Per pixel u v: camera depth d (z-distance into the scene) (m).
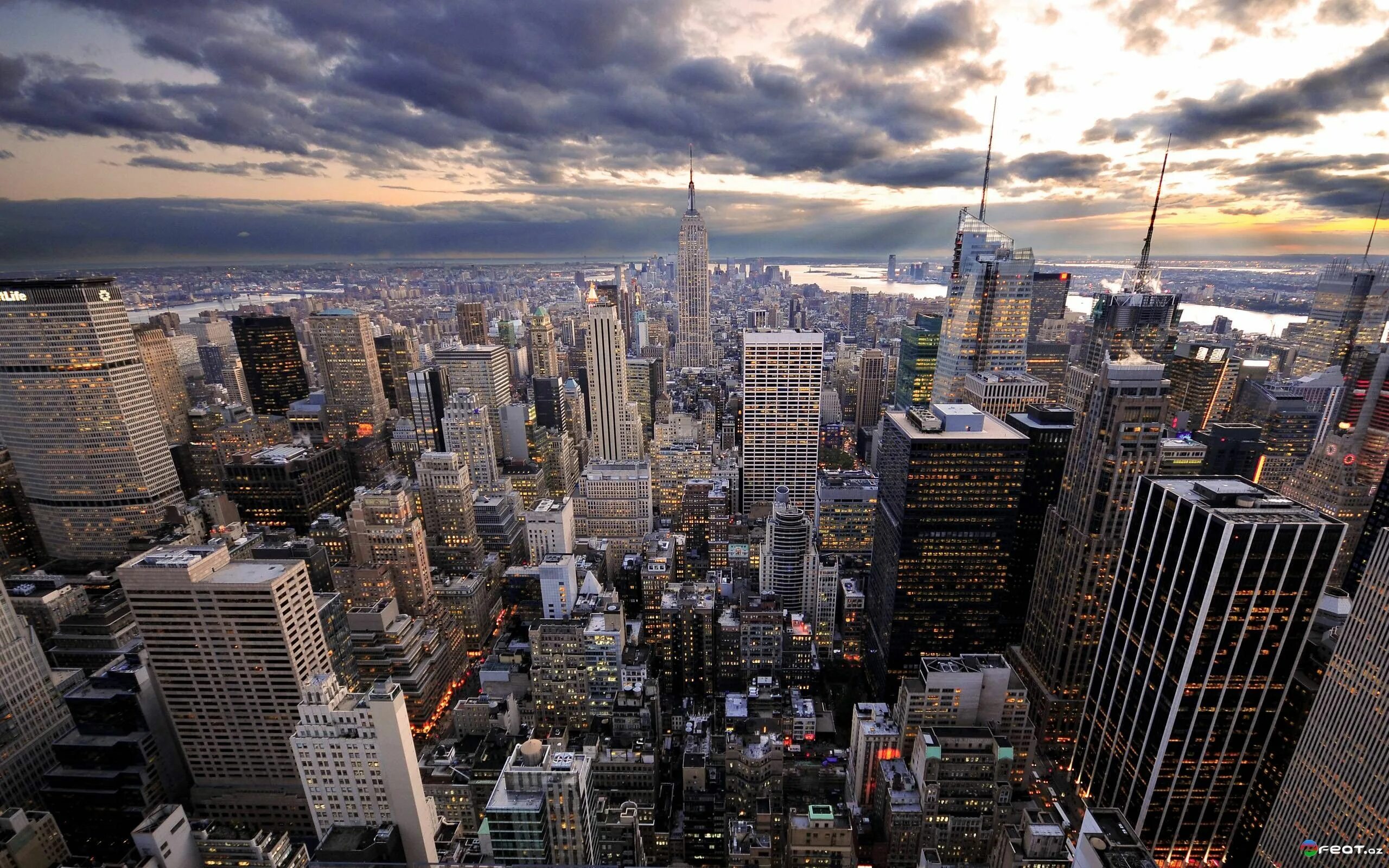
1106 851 109.75
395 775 160.00
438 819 192.88
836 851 195.25
